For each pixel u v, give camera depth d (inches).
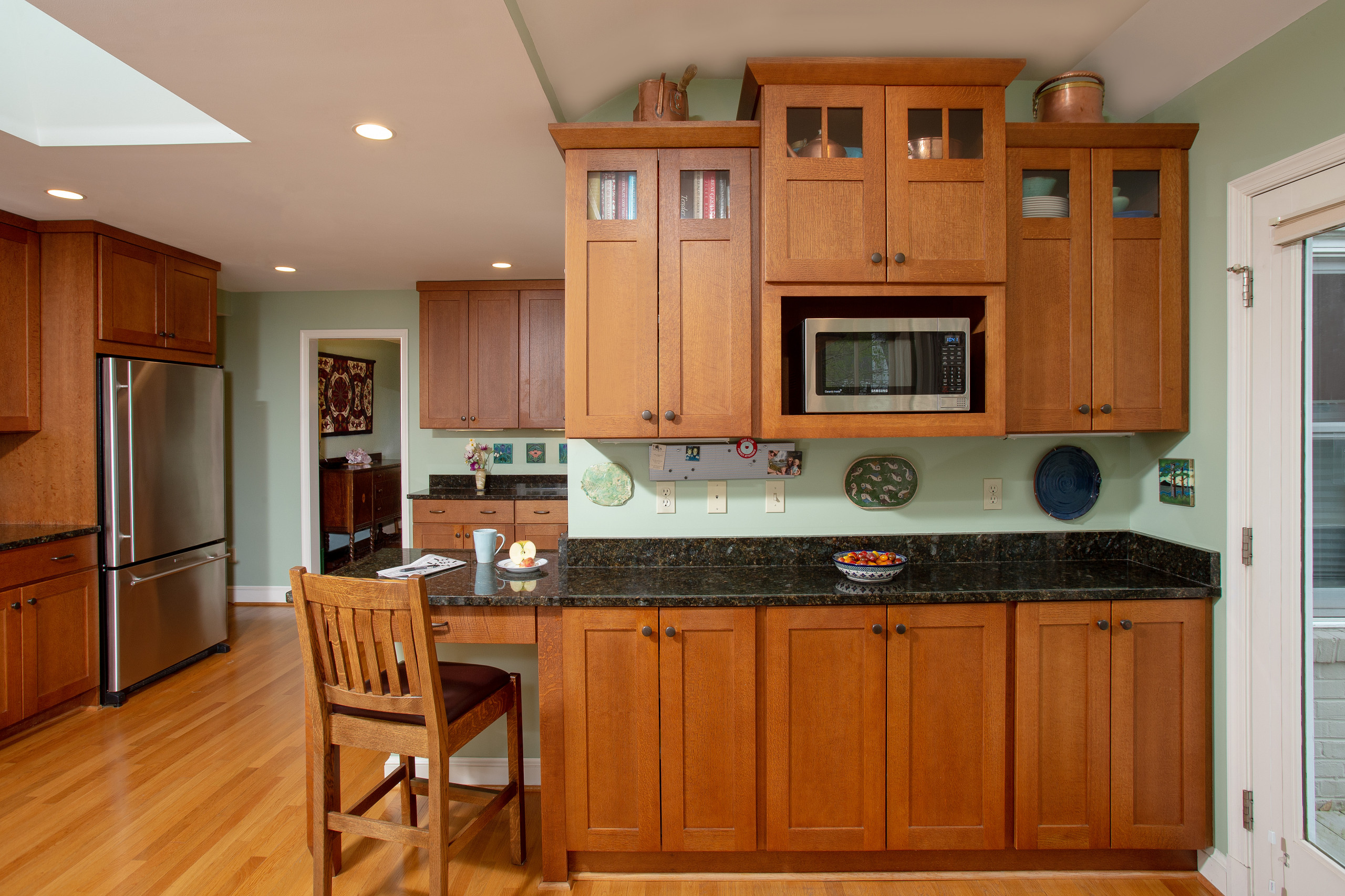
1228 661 76.2
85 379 127.8
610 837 77.3
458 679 79.5
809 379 78.4
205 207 117.8
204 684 137.7
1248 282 73.9
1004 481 92.6
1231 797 75.8
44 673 118.6
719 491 91.7
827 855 80.0
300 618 70.7
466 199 113.0
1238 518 75.1
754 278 80.5
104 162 96.3
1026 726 76.7
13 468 129.5
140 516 133.6
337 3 60.0
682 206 80.2
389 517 253.3
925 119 77.7
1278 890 71.6
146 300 137.9
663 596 76.0
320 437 238.8
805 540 91.1
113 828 88.5
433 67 71.3
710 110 89.5
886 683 76.4
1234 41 73.1
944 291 77.6
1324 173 65.1
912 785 77.1
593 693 76.6
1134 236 81.8
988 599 76.0
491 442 191.3
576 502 92.0
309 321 191.3
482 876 80.0
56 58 87.9
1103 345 81.8
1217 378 77.9
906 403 78.7
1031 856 80.1
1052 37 81.6
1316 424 68.7
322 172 100.6
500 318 178.9
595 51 78.0
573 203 79.7
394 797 97.5
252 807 93.3
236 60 69.4
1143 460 90.3
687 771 76.9
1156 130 80.2
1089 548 92.2
